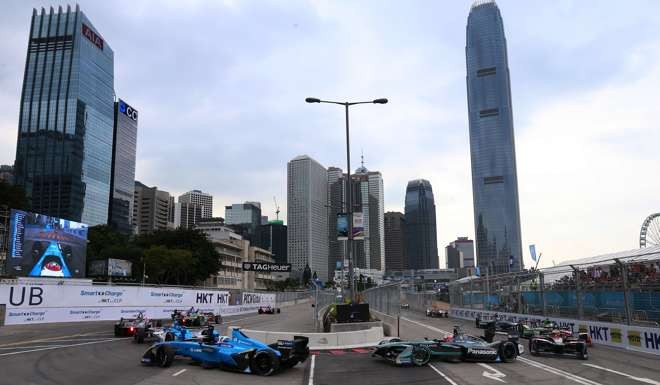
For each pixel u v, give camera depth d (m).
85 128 179.88
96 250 105.00
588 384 13.55
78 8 184.38
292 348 16.05
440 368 16.58
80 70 180.50
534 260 55.56
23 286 33.75
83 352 19.78
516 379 14.34
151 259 86.75
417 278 136.00
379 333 24.98
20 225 41.19
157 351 16.41
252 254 167.12
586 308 28.03
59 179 169.12
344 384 13.48
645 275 23.81
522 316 35.53
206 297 52.88
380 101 33.62
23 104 178.25
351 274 32.38
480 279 46.91
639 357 19.95
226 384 13.26
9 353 19.22
